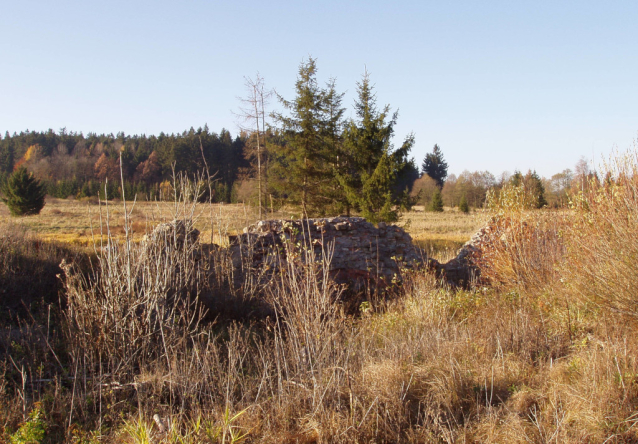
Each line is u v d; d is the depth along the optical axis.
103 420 3.99
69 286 5.28
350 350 4.71
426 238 24.61
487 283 9.46
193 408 3.97
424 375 4.45
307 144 23.31
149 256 6.15
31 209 35.09
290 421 3.82
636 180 5.66
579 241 6.20
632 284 5.08
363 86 22.06
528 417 3.75
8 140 79.75
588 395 3.85
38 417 3.70
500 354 5.02
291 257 5.94
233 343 5.16
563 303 6.41
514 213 9.09
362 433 3.53
